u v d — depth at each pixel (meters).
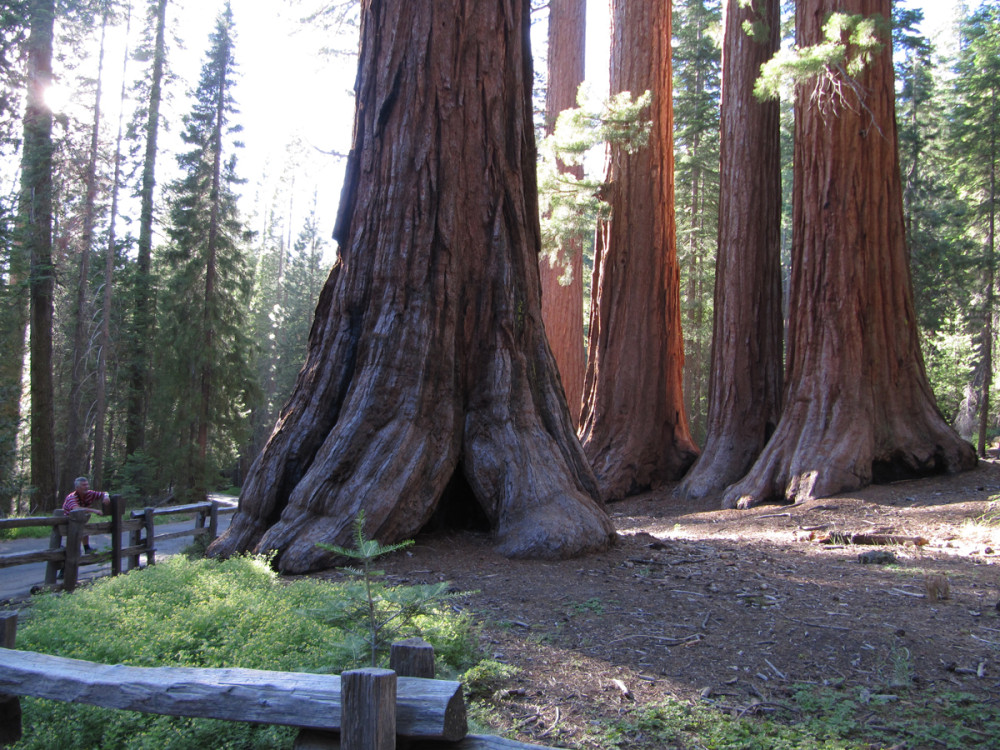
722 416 16.38
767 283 16.58
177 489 30.02
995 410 35.12
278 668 3.82
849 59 13.30
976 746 3.63
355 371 8.45
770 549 9.16
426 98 8.80
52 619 4.53
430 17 8.83
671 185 18.31
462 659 4.41
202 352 30.22
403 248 8.62
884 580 7.20
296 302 58.88
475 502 8.77
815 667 4.71
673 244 18.38
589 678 4.45
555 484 8.22
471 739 2.48
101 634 4.23
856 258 13.33
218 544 8.02
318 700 2.47
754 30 15.69
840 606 6.15
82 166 27.83
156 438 32.16
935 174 35.53
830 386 13.26
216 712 2.60
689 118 32.06
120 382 35.31
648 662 4.76
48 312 24.05
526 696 4.16
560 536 7.68
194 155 31.17
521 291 9.05
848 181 13.38
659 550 8.50
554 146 17.02
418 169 8.72
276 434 8.40
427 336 8.45
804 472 12.75
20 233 21.16
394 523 7.69
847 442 12.77
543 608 5.93
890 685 4.41
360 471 7.82
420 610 3.80
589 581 6.82
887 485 12.62
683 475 17.52
